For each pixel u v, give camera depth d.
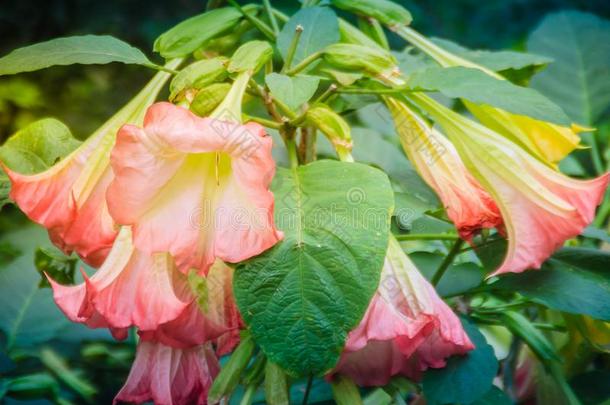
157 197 0.82
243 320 0.82
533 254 0.92
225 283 0.87
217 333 0.87
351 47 0.97
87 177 0.88
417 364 0.90
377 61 0.96
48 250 1.11
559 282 1.00
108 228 0.86
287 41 1.03
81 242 0.86
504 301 1.19
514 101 0.89
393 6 1.08
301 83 0.90
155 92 0.94
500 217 0.94
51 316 1.12
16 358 1.16
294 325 0.82
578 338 1.10
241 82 0.89
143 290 0.84
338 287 0.82
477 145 0.95
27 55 0.93
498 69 1.13
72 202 0.85
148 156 0.80
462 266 1.05
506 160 0.94
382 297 0.86
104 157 0.89
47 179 0.88
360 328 0.85
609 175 0.92
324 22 1.03
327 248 0.82
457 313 1.04
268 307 0.82
